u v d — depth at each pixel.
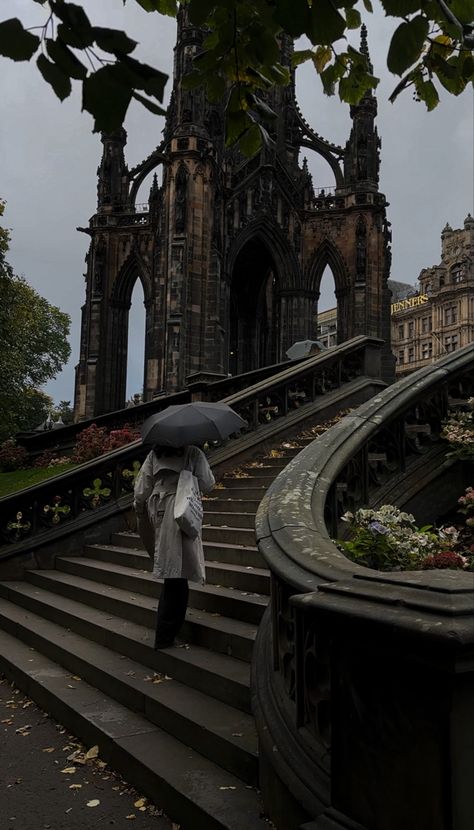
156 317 36.41
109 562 8.16
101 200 42.53
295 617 2.86
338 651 2.30
